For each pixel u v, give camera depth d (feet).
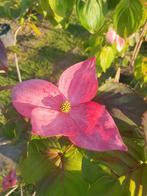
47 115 0.53
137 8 0.64
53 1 0.68
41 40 3.66
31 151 0.62
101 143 0.50
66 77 0.55
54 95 0.54
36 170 0.61
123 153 0.60
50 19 0.80
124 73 2.66
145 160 0.60
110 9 0.70
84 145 0.51
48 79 0.62
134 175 0.59
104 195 0.57
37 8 0.85
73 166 0.60
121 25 0.65
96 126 0.51
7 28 3.49
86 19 0.66
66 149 0.62
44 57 3.48
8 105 0.62
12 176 0.89
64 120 0.53
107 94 0.57
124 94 0.56
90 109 0.53
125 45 0.91
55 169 0.60
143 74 1.05
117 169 0.59
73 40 3.67
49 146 0.62
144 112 0.54
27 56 3.46
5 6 1.13
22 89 0.53
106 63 0.90
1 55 0.65
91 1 0.66
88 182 0.59
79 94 0.54
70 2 0.68
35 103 0.53
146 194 0.58
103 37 0.89
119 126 0.55
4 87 0.58
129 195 0.58
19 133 0.58
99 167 0.59
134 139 0.61
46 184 0.59
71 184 0.59
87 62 0.55
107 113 0.51
